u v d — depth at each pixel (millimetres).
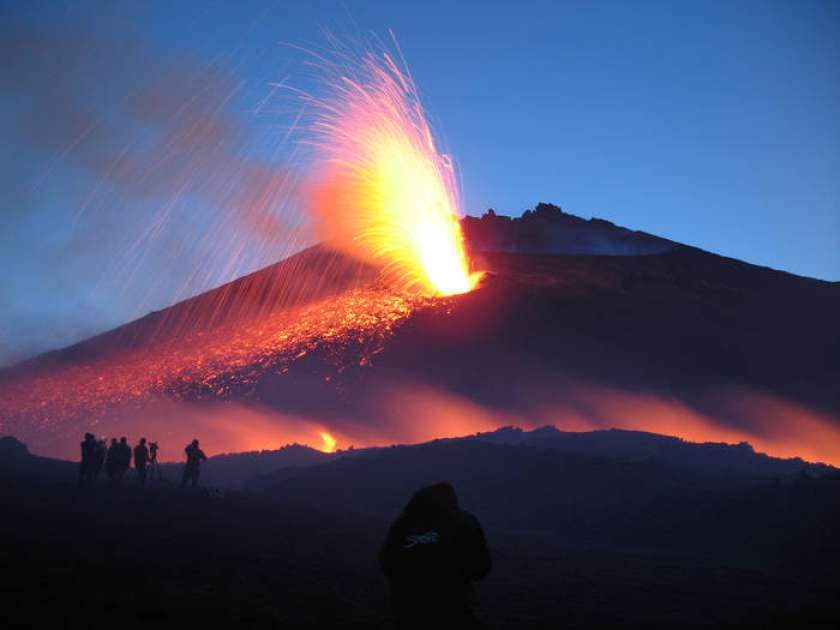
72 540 15219
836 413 61562
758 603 13211
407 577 5688
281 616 9453
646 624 10852
